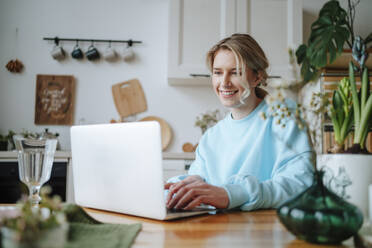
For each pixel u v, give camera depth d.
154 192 0.83
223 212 0.97
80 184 1.05
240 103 1.39
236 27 2.95
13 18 3.37
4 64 3.33
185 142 3.32
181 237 0.66
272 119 1.28
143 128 0.84
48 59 3.35
